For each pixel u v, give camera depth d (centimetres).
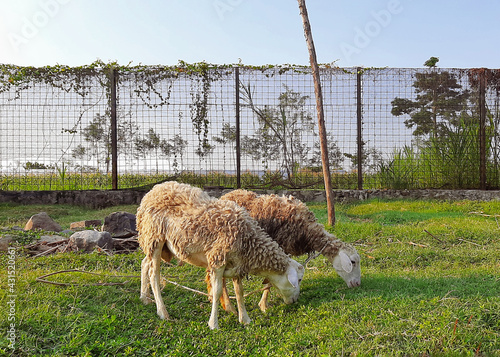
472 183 1202
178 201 441
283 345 362
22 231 716
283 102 1163
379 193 1170
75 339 351
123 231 768
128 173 1173
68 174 1176
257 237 425
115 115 1162
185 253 430
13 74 1145
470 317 354
